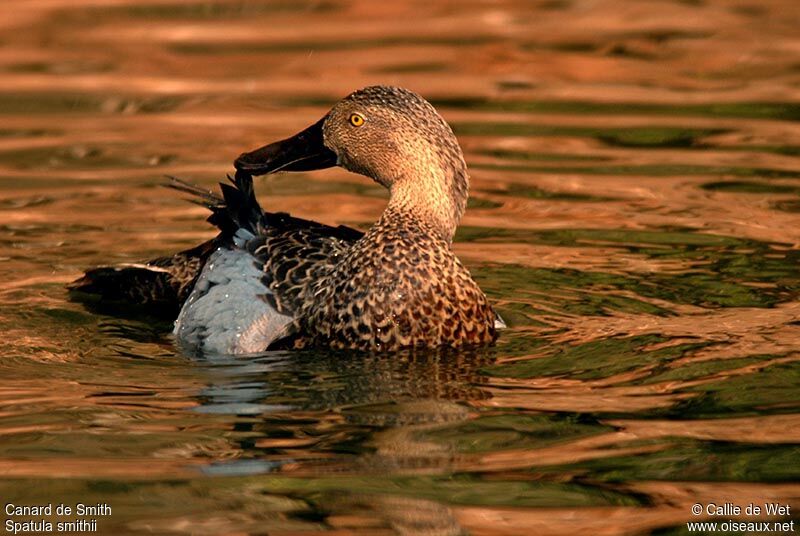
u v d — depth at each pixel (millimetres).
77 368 10102
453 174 10930
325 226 12047
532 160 16297
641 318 11156
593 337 10680
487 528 7152
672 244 13266
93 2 25312
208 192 12508
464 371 9930
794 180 15281
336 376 9844
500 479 7797
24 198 14875
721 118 17984
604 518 7262
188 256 12055
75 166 16094
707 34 23000
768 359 9945
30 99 19141
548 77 20375
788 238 13297
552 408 9039
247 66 21109
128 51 21922
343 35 23125
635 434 8500
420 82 20000
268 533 7109
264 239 11398
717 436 8422
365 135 11047
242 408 9117
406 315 10359
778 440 8344
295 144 11578
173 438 8516
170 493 7621
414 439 8461
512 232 13781
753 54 21516
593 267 12633
